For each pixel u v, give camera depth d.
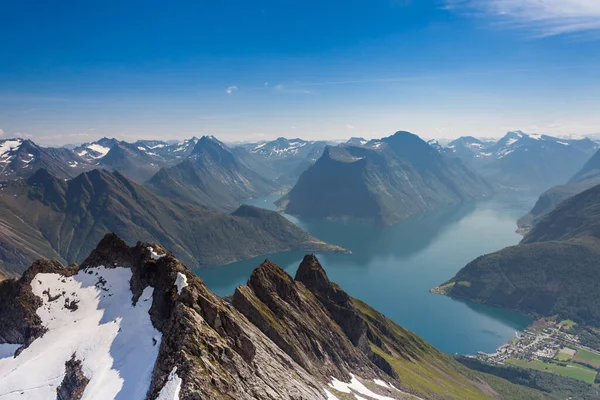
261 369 93.00
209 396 71.56
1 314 113.75
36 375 91.81
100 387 82.44
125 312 106.44
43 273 121.94
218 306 97.62
